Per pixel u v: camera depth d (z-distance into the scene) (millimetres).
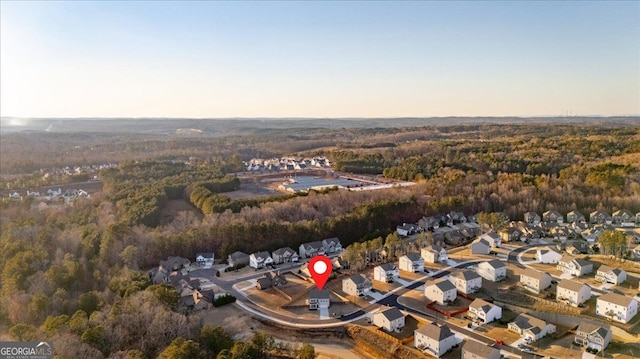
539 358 78062
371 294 108375
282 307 102625
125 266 112438
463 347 78688
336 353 85875
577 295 96750
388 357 83062
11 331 74250
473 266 124188
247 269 128125
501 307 99062
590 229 145250
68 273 100375
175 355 66125
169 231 144375
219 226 141625
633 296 99500
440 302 101812
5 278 97250
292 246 141750
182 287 110062
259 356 75625
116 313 81188
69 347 67938
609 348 80000
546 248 128500
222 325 92062
